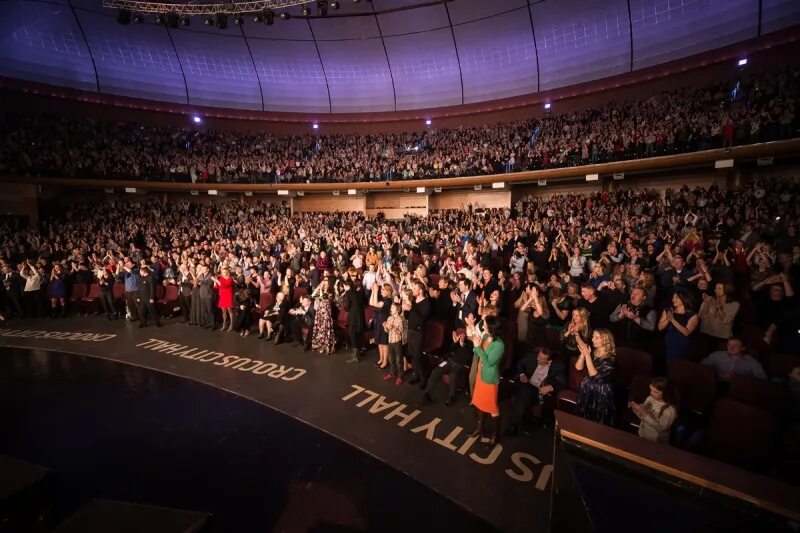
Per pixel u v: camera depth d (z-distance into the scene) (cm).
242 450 502
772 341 543
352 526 376
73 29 2219
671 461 174
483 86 2494
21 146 1945
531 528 370
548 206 1773
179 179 2234
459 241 1506
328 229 1833
